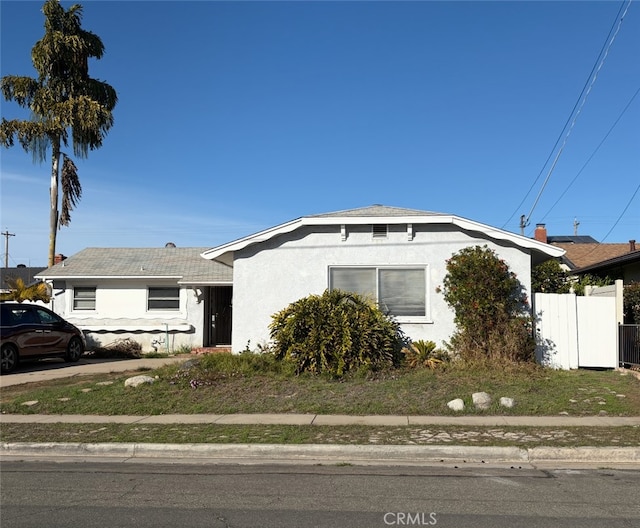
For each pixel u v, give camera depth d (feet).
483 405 33.83
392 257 47.60
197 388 39.37
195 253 83.66
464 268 44.52
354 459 25.91
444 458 25.63
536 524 17.43
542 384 38.99
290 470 24.13
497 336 43.45
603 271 77.25
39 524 17.79
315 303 43.86
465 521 17.74
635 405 33.99
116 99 88.63
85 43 84.69
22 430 30.81
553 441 26.63
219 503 19.74
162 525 17.61
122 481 22.71
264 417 32.83
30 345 53.98
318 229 48.42
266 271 48.62
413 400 35.35
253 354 45.88
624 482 21.90
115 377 47.14
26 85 82.23
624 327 45.34
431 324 46.57
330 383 39.50
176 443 27.27
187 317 73.15
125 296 74.74
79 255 82.53
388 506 19.25
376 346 41.88
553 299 46.93
